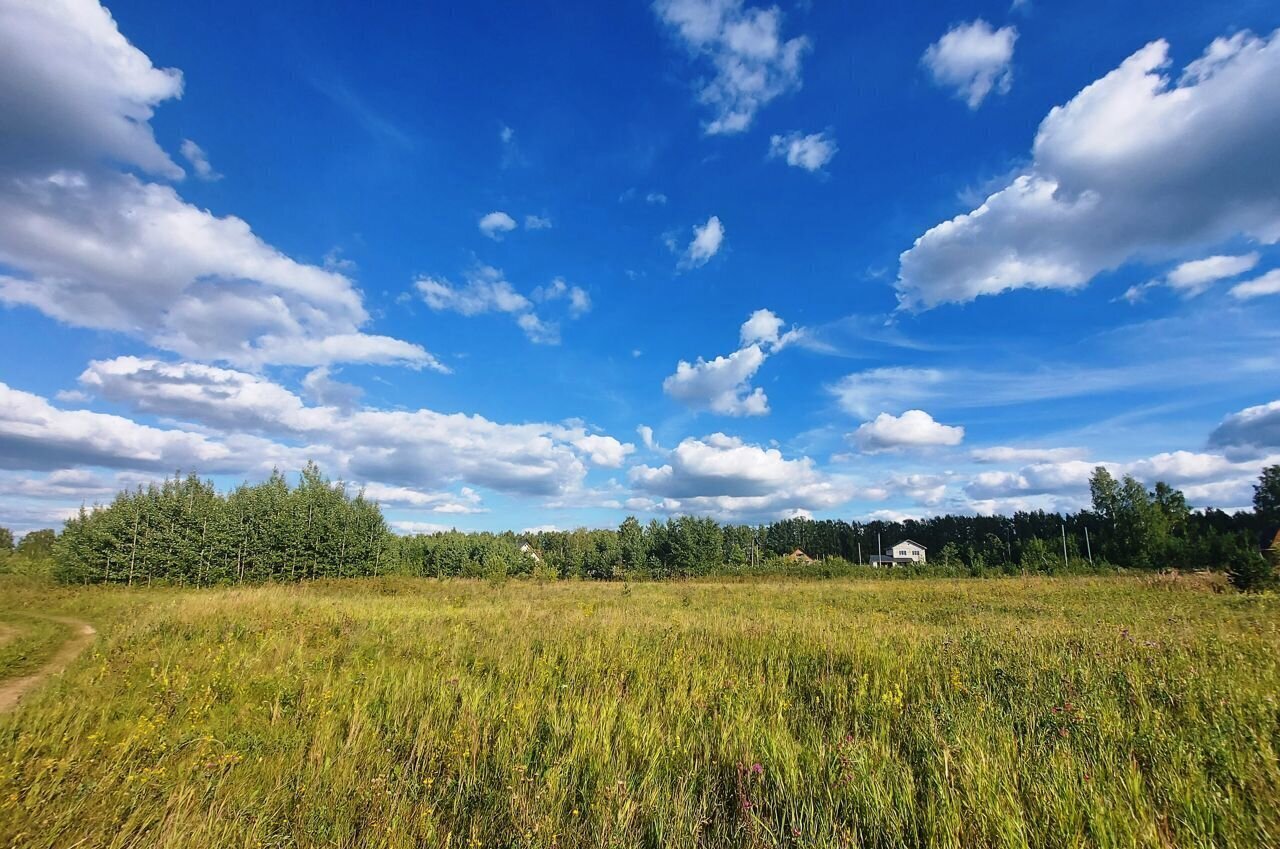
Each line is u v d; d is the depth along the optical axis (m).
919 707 6.64
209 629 13.35
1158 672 7.51
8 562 58.19
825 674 8.85
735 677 8.52
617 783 4.57
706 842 4.14
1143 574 38.22
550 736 6.18
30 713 6.88
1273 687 6.61
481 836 4.20
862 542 105.50
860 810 4.35
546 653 10.29
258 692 8.41
